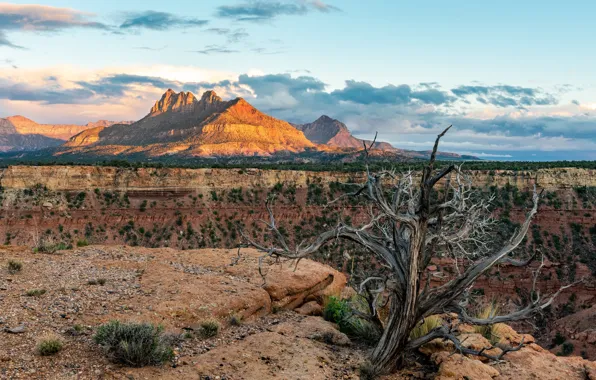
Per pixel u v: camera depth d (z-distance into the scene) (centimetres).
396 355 954
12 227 7419
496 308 1273
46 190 7875
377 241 1002
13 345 788
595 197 7338
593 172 7656
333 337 1104
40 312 941
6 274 1158
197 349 941
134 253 1611
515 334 1236
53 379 716
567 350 4541
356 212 7481
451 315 1233
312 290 1490
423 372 971
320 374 883
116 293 1131
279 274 1463
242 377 827
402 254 964
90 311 995
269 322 1226
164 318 1035
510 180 7712
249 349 959
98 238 7744
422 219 932
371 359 966
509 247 959
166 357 853
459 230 1012
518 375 984
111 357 812
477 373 938
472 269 955
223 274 1432
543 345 4981
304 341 1050
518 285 5866
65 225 7719
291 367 895
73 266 1326
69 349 812
